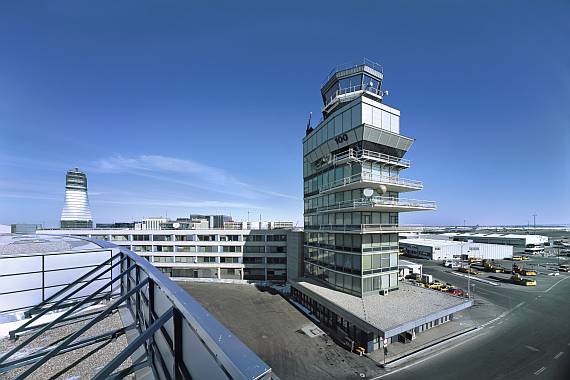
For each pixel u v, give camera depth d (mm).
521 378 19547
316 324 29531
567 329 28391
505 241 103500
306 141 39906
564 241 129500
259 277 51875
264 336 26516
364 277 27406
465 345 24500
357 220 28281
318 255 35688
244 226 57094
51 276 9031
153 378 4668
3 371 5102
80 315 7809
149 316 5461
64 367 5086
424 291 29594
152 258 55562
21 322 7305
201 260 54031
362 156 26625
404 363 21344
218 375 2459
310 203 38812
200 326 2641
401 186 27891
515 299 39438
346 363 21375
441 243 84500
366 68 33312
